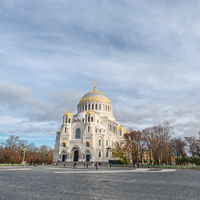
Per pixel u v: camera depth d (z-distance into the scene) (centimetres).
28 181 2520
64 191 1772
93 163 9931
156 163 10056
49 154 18288
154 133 9581
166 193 1778
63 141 11150
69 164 10081
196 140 12075
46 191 1758
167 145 9656
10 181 2489
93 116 11381
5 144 11625
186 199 1523
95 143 11106
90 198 1483
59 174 3838
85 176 3425
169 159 10669
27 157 13525
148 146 9625
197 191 1925
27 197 1475
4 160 11331
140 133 10069
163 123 9675
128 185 2286
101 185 2228
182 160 11850
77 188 1962
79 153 10712
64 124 11556
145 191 1866
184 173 4875
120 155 10181
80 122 11581
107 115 13588
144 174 4259
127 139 10438
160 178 3334
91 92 14438
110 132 12900
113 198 1500
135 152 9975
